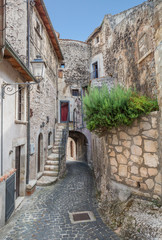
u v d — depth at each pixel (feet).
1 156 13.33
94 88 15.47
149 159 12.15
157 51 12.01
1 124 13.29
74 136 58.95
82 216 15.42
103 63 48.01
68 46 54.65
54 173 28.35
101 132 16.03
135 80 19.45
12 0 21.93
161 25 11.60
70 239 11.87
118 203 14.21
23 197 19.51
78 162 53.42
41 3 25.18
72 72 53.98
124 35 23.58
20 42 21.66
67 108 52.19
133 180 13.28
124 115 12.62
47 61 33.65
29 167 23.21
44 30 31.12
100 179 21.54
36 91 25.45
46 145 31.76
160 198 11.36
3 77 13.82
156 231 9.68
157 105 12.55
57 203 18.56
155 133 11.80
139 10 18.70
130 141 13.61
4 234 12.40
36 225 13.87
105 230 12.80
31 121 23.02
